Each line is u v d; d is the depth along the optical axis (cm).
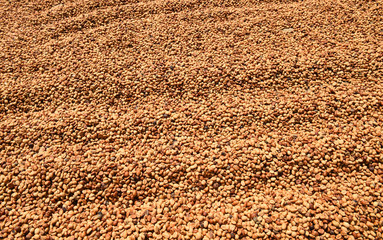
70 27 390
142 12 410
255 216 232
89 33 380
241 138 280
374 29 362
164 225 230
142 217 235
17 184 251
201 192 249
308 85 318
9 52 358
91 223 231
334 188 246
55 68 339
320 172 257
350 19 378
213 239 222
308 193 244
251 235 223
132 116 296
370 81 314
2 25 396
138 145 276
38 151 273
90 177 252
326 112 294
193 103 307
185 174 257
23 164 263
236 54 348
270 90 317
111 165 259
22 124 292
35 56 354
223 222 229
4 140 280
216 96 313
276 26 380
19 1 435
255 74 328
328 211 231
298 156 264
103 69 334
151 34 375
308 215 230
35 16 409
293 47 352
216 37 370
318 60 333
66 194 246
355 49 341
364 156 261
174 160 264
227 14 402
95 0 427
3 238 224
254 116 294
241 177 255
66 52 357
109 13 405
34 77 332
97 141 280
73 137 283
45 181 251
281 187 250
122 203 244
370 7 391
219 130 287
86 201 244
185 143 277
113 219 235
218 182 254
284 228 224
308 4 408
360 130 277
